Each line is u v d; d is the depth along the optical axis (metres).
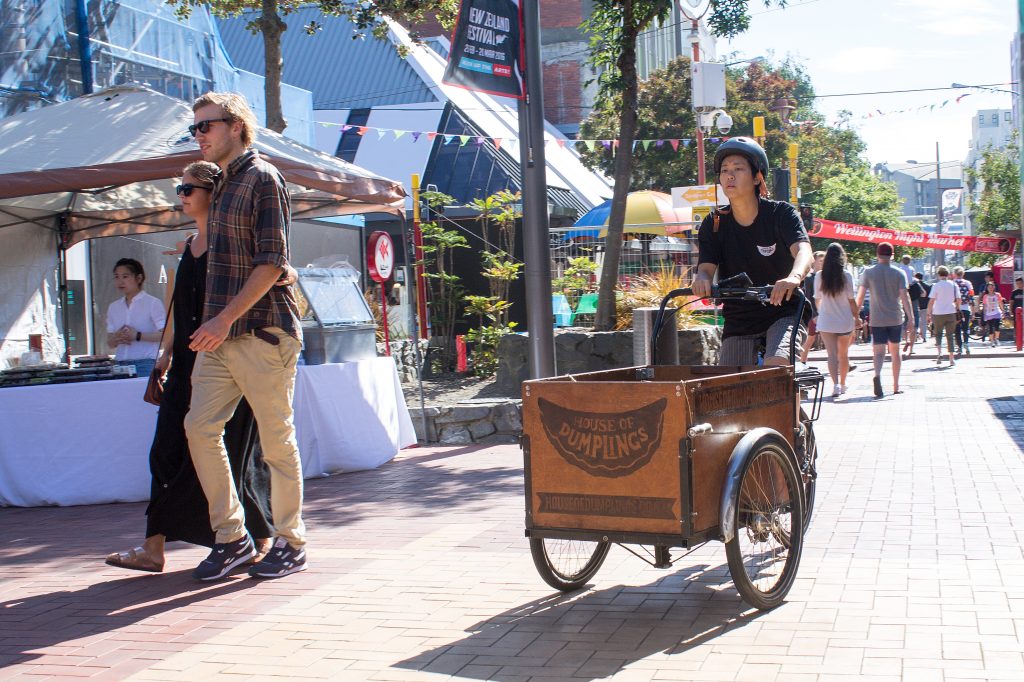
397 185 9.97
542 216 10.66
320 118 31.53
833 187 47.84
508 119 32.34
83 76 15.76
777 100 41.25
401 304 16.16
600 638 4.34
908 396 13.29
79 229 11.70
